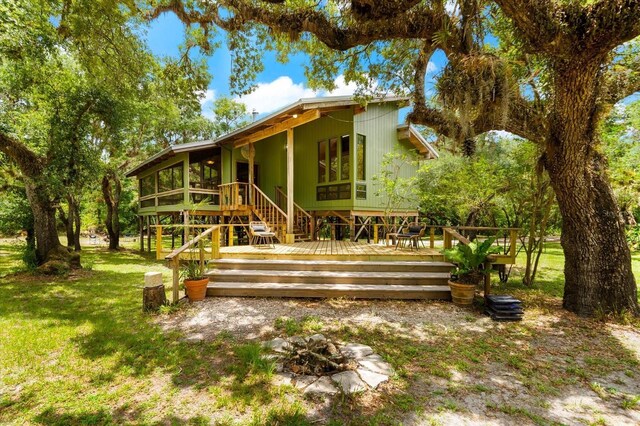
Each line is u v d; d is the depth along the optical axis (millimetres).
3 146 7930
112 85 8320
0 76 8570
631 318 4359
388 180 10062
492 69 3924
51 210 8984
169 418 2393
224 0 5254
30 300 5773
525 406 2535
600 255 4566
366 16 3732
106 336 3963
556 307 5020
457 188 10367
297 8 5039
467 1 4090
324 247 7844
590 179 4527
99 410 2498
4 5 6285
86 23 6465
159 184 14258
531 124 4824
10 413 2473
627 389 2797
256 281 5793
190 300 5316
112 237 15789
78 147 8609
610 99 4441
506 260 6191
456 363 3225
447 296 5359
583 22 3135
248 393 2691
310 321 4379
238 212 11211
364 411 2439
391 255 6312
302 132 11773
